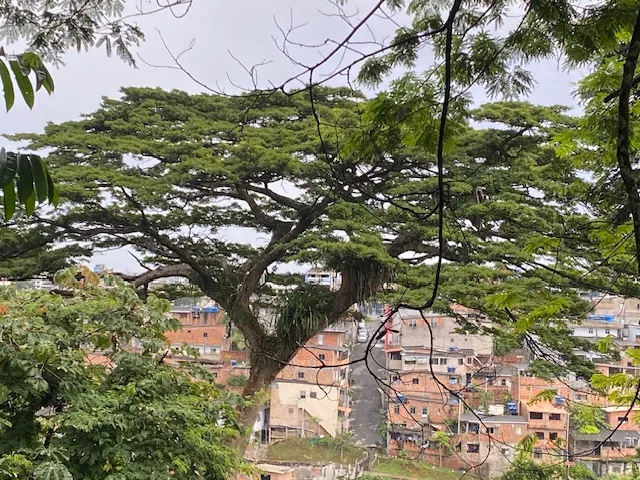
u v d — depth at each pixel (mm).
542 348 7121
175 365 5090
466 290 6594
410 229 7137
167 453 4160
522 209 6719
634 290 6316
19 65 1692
